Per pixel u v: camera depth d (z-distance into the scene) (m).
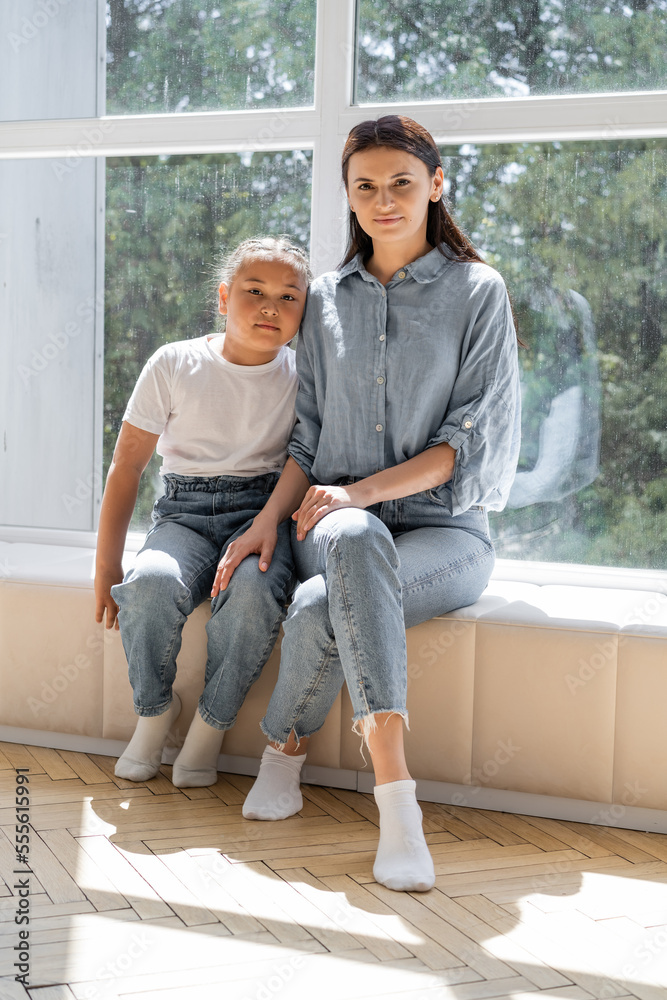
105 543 1.77
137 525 2.26
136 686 1.66
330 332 1.72
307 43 2.08
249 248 1.76
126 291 2.24
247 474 1.80
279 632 1.67
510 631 1.59
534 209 1.99
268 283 1.71
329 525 1.47
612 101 1.90
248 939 1.15
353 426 1.70
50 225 2.27
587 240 1.97
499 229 2.01
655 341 1.95
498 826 1.56
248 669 1.62
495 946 1.15
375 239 1.69
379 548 1.42
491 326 1.65
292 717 1.54
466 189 2.02
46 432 2.32
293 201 2.12
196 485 1.79
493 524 2.08
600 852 1.46
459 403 1.68
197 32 2.14
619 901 1.29
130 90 2.19
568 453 2.02
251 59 2.12
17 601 1.85
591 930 1.20
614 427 1.99
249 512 1.78
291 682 1.52
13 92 2.26
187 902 1.24
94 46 2.20
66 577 1.86
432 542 1.62
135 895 1.26
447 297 1.67
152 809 1.57
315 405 1.78
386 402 1.69
